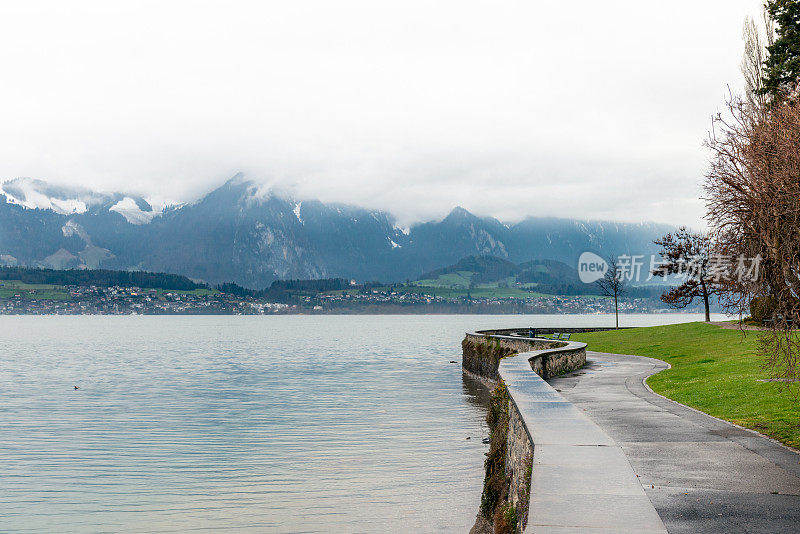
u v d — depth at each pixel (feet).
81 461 112.37
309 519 80.53
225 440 128.47
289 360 353.92
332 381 236.43
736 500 35.01
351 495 89.51
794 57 148.56
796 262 38.81
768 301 41.45
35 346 517.55
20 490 95.61
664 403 73.41
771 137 39.73
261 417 156.15
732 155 41.70
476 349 210.79
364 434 129.49
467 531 74.28
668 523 31.37
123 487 96.48
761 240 39.91
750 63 169.07
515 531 44.96
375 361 337.11
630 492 31.35
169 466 108.06
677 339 183.93
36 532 78.89
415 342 556.92
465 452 111.65
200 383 239.91
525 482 40.78
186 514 84.02
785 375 44.42
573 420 49.29
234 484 96.68
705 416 63.31
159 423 150.30
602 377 106.32
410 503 85.66
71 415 164.45
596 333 254.06
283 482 96.78
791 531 30.17
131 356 401.70
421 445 117.60
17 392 215.31
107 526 80.28
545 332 275.39
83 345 533.96
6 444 126.62
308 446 120.37
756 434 53.31
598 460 37.50
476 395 181.78
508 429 61.67
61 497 92.22
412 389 201.05
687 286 241.14
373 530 75.97
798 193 37.65
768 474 40.52
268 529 77.82
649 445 49.29
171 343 566.36
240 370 295.48
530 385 70.23
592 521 27.27
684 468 42.09
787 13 152.76
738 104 42.75
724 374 93.25
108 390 220.02
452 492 89.76
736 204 41.47
